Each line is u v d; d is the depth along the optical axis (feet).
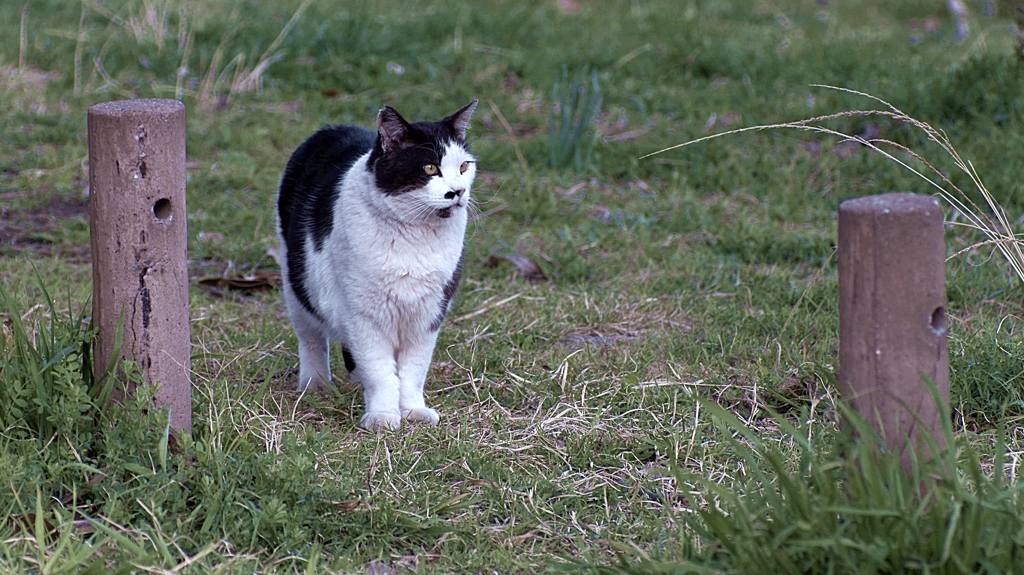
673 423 18.28
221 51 43.06
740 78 44.68
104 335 15.30
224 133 36.04
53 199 30.76
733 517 13.25
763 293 25.09
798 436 13.35
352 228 17.78
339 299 18.48
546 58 45.98
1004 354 19.74
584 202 31.96
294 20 46.80
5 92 38.99
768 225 29.71
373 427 18.08
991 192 29.89
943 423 12.10
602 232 29.45
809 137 36.76
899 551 11.41
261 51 43.91
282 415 18.51
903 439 12.43
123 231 14.78
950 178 30.99
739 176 33.47
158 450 14.84
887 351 12.23
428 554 13.96
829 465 12.48
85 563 12.81
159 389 15.38
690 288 25.62
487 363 21.04
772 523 12.49
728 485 15.81
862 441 12.04
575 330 23.44
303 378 20.26
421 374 19.06
